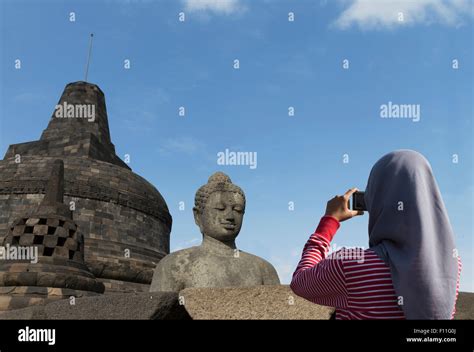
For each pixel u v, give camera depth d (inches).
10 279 803.4
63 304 175.2
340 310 101.0
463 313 161.3
